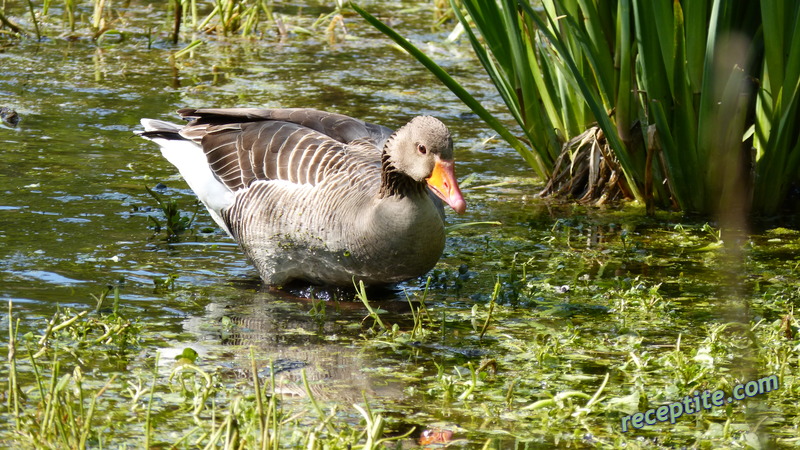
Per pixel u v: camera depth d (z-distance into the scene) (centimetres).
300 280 1150
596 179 1445
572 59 1334
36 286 1056
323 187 1105
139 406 805
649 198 1384
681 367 905
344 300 1093
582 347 974
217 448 718
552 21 1339
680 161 1375
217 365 892
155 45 2144
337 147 1173
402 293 1118
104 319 955
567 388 880
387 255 1060
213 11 2236
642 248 1270
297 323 1012
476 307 1028
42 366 872
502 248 1259
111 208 1323
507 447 763
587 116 1455
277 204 1116
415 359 934
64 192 1360
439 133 1030
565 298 1105
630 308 1077
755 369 911
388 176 1055
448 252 1242
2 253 1139
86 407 799
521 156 1625
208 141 1234
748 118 1387
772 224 1370
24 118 1644
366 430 740
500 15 1384
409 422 801
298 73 1984
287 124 1227
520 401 851
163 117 1666
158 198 1270
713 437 795
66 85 1828
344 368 903
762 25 1312
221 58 2070
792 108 1320
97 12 2178
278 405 816
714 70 1294
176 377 861
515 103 1428
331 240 1079
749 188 1376
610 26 1384
